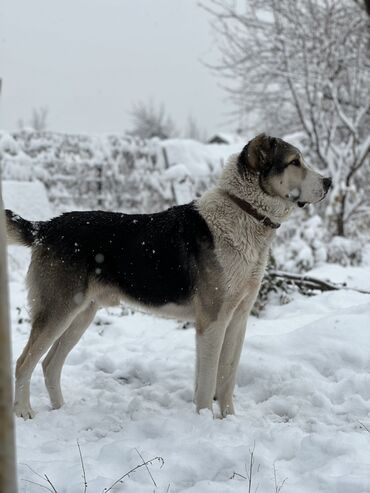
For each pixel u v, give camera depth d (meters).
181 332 6.59
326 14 14.05
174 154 16.94
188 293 4.48
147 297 4.64
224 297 4.36
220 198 4.45
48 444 3.79
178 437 3.74
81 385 5.29
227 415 4.34
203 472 3.31
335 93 13.55
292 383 4.78
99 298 4.76
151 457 3.40
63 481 3.20
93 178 15.27
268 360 5.21
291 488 3.02
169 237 4.54
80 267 4.57
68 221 4.70
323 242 10.58
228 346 4.55
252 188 4.38
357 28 14.07
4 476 1.53
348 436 3.60
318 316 6.51
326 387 4.72
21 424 4.19
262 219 4.41
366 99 14.57
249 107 15.55
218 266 4.34
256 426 4.06
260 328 6.25
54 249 4.59
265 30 14.55
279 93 15.01
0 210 1.62
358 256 10.82
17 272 9.86
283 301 7.39
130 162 15.91
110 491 3.05
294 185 4.48
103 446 3.64
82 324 4.86
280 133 15.74
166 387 5.07
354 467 3.21
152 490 3.06
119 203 15.58
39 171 14.27
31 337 4.60
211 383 4.38
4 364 1.55
